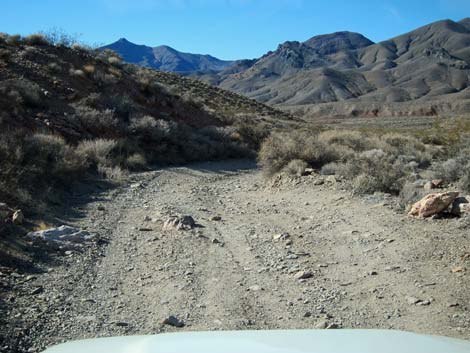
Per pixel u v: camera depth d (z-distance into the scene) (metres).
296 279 5.04
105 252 5.82
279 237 6.54
